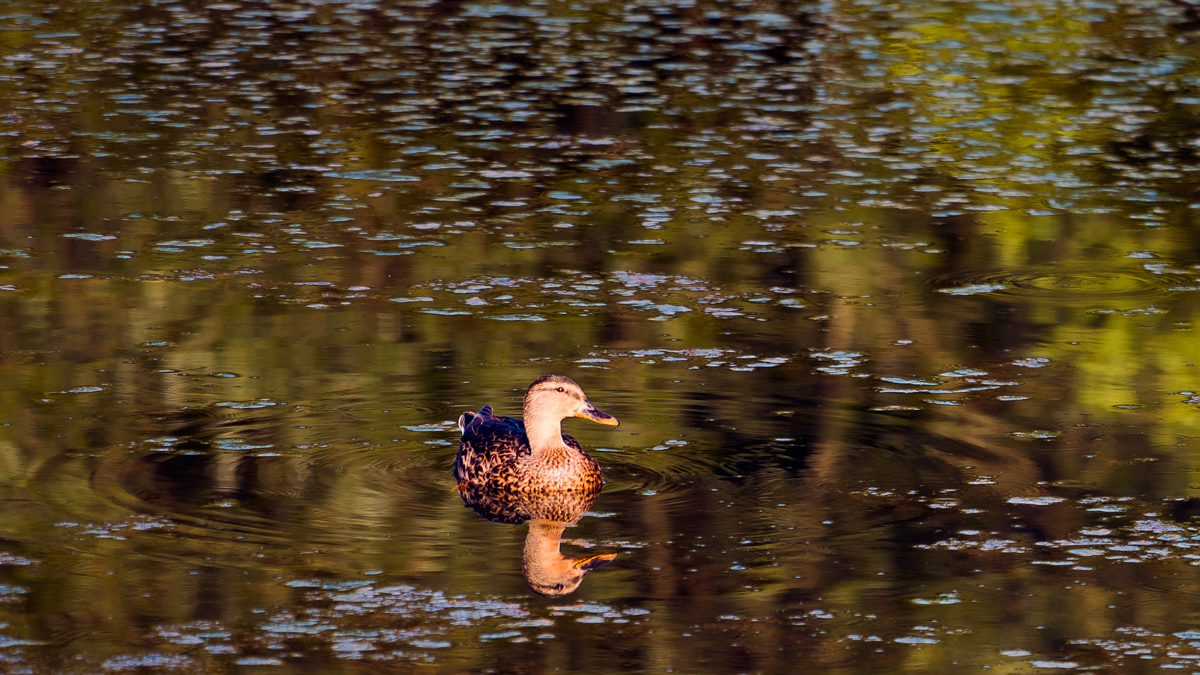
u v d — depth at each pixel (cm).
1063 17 3362
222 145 2192
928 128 2389
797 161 2170
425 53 2941
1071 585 909
